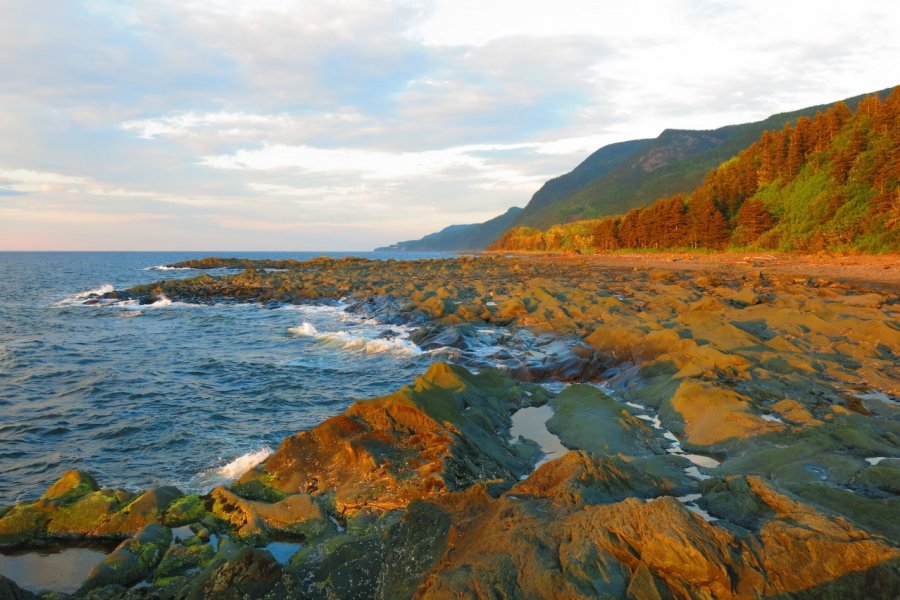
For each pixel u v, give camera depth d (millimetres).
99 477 12203
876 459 9516
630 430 12039
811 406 12734
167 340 30906
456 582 5285
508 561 5414
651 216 105000
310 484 10000
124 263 156250
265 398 18797
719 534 5266
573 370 18656
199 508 9523
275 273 71750
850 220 62000
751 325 21141
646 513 5484
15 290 64188
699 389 13250
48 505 9500
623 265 73125
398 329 30109
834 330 19750
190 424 16016
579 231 153000
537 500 6664
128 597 7230
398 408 11156
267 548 8344
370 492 9234
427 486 8984
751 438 10891
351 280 57031
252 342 29797
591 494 6641
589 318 25984
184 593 7047
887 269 45844
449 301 33500
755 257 65750
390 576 6391
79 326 36656
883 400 13727
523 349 22422
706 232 84500
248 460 12625
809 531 5250
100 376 22188
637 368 17328
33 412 17359
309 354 25906
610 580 5074
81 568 8414
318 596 6492
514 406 14234
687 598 5008
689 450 11156
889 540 5172
